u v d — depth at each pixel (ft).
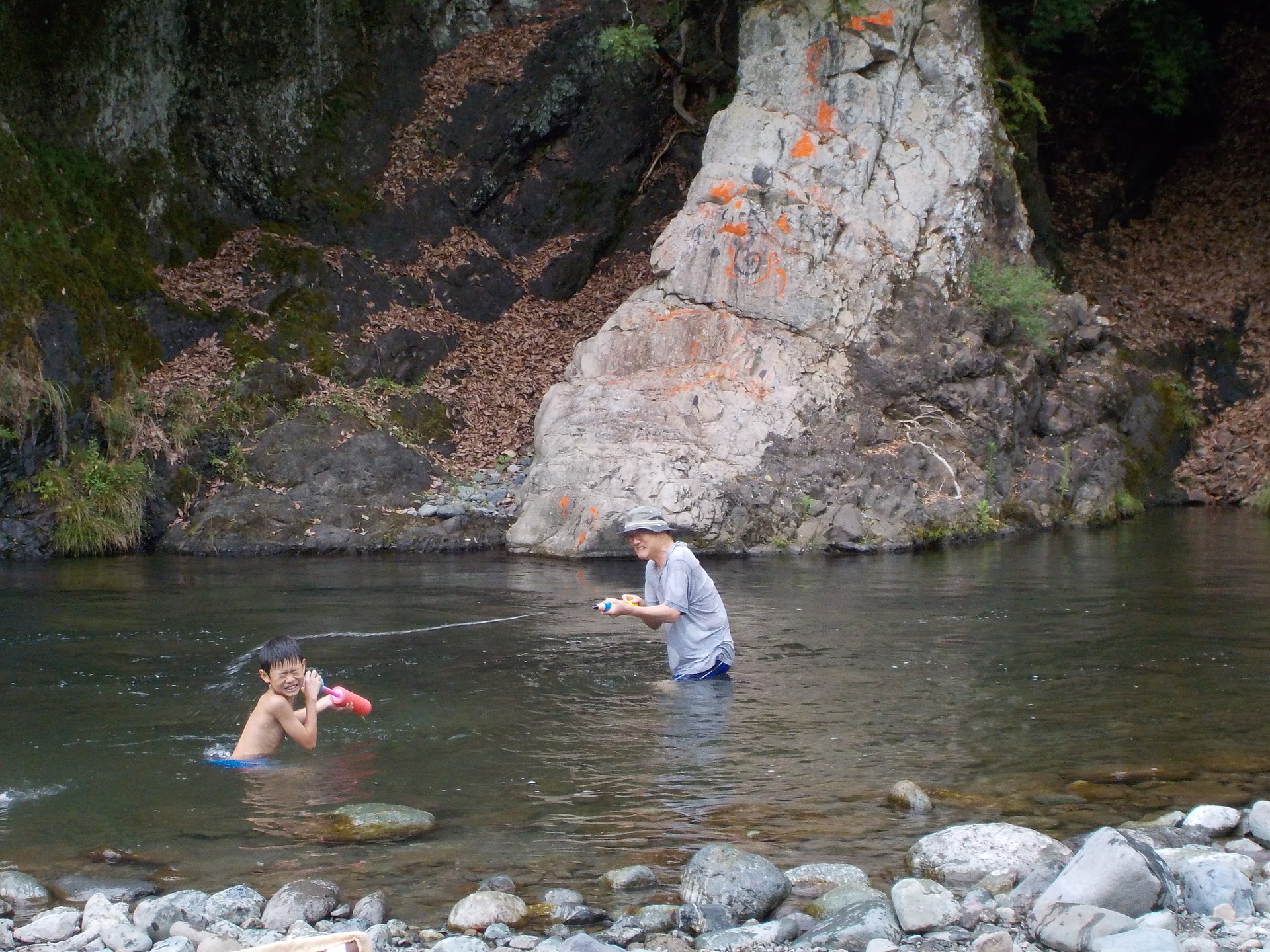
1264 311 62.18
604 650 26.09
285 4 57.26
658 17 62.69
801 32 51.88
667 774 17.70
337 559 41.47
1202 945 11.81
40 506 42.96
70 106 52.21
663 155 62.69
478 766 18.13
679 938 12.55
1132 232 67.92
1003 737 19.43
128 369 47.57
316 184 57.16
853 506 43.21
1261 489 54.24
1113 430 53.01
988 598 31.99
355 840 15.31
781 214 49.01
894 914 12.97
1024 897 13.32
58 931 12.76
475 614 30.30
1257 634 27.14
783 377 46.26
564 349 56.49
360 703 19.66
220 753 18.89
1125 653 25.36
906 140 51.72
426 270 57.31
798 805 16.42
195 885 14.03
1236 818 15.51
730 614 30.04
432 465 48.01
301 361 51.13
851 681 23.11
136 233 52.70
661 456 42.37
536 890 13.85
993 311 50.47
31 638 27.43
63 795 17.02
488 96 60.39
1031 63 67.46
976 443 47.55
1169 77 66.03
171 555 42.68
